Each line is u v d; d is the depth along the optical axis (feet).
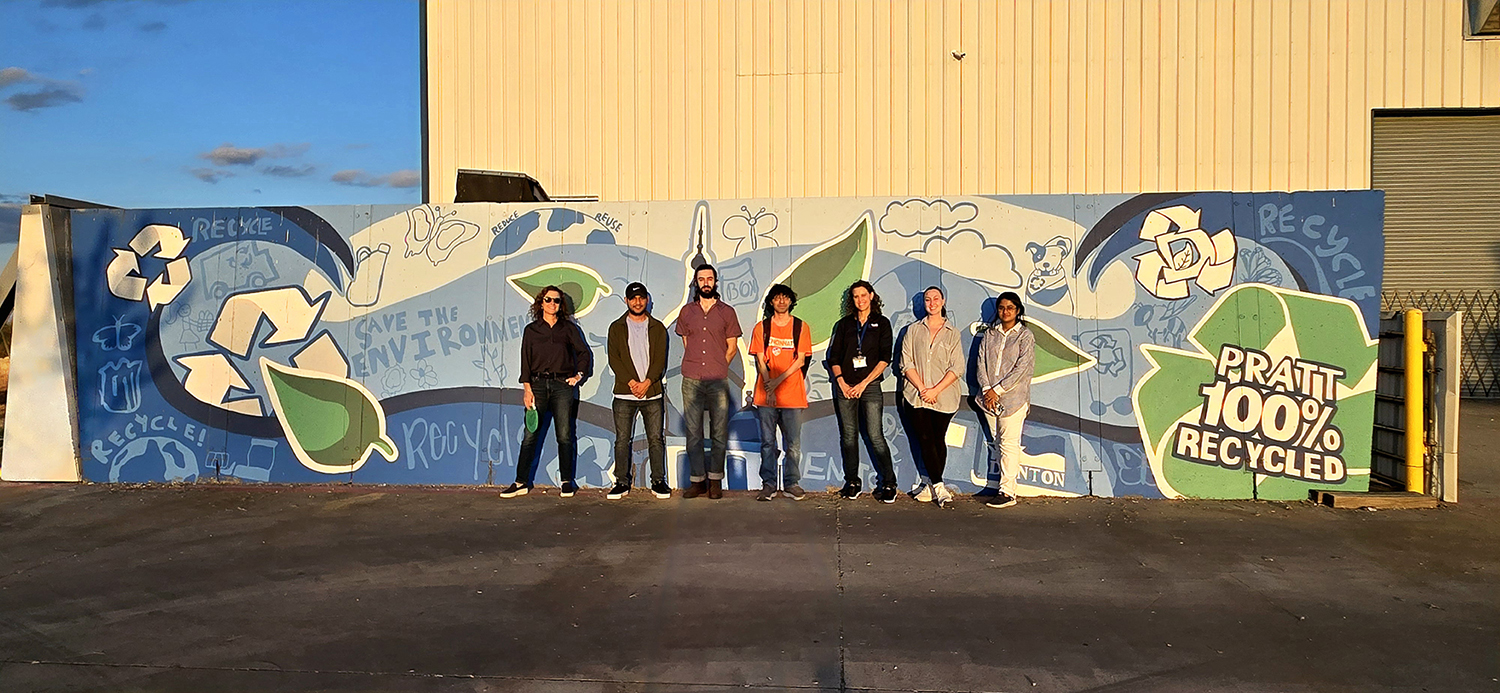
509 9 40.52
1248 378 22.35
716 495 22.53
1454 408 21.35
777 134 39.47
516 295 24.18
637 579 16.33
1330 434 22.16
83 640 13.55
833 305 23.47
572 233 24.08
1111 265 22.74
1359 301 22.03
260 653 13.03
